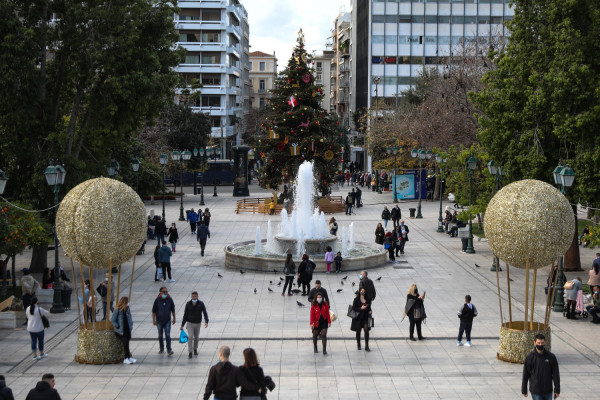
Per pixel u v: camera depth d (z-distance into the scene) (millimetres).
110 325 17859
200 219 44062
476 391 15109
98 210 16828
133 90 28500
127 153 48000
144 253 35281
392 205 58688
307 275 25156
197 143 71688
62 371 16578
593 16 25844
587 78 25453
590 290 25469
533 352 13133
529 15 27641
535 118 27328
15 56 26984
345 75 123312
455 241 39031
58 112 31750
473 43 58938
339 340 19281
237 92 107250
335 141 57312
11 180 29547
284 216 36188
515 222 16438
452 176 42000
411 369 16672
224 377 11484
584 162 25453
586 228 31578
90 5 28547
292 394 14914
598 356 17766
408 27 92250
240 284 27391
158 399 14641
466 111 50375
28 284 21984
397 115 69812
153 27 29875
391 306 23484
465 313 18469
